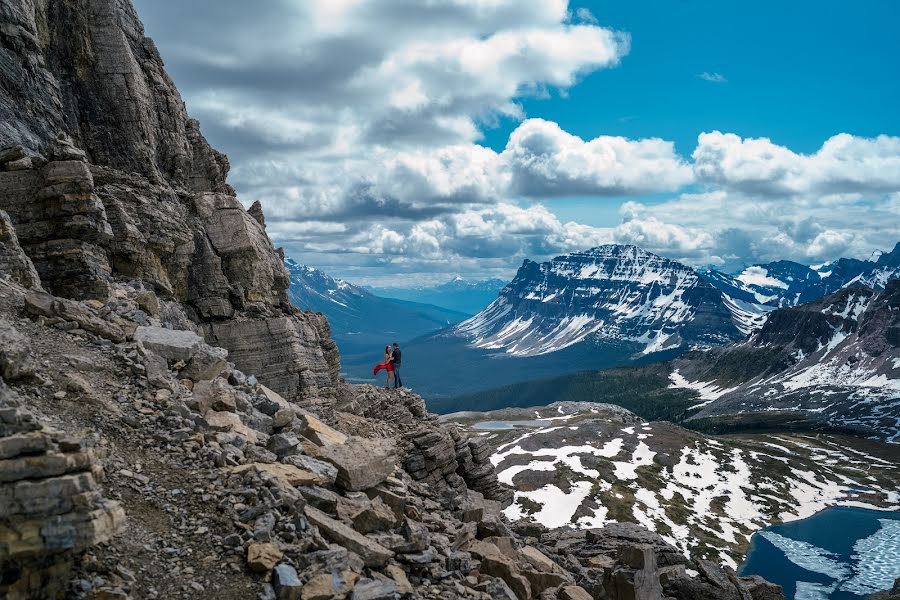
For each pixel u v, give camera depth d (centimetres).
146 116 4403
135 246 3588
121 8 4462
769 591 3441
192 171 4922
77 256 3111
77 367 2245
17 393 1914
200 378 2602
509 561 2653
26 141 3531
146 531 1688
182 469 1972
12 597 1345
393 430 4116
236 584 1619
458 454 4053
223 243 4291
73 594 1430
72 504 1400
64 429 1833
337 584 1711
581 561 3544
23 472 1371
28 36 3794
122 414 2095
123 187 3825
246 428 2364
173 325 3566
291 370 4138
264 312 4344
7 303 2486
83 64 4241
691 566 3469
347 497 2319
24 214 3161
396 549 2169
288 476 2125
